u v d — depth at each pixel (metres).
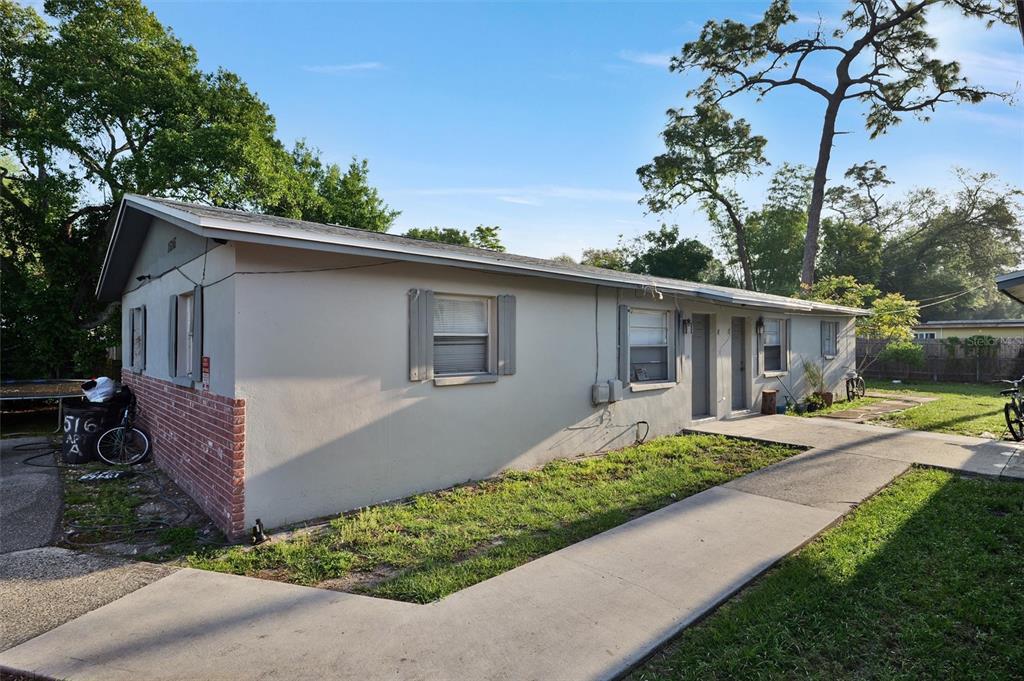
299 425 5.20
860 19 25.23
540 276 7.08
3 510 5.73
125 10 16.55
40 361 14.73
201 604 3.58
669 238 33.84
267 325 5.00
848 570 3.98
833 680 2.77
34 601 3.65
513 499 5.86
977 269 37.97
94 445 8.09
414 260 5.59
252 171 16.41
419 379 6.10
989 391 17.14
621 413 8.73
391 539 4.73
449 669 2.85
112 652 3.03
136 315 9.28
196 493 5.90
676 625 3.26
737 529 4.85
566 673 2.80
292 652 3.02
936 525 4.86
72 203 15.97
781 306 11.69
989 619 3.29
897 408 13.05
